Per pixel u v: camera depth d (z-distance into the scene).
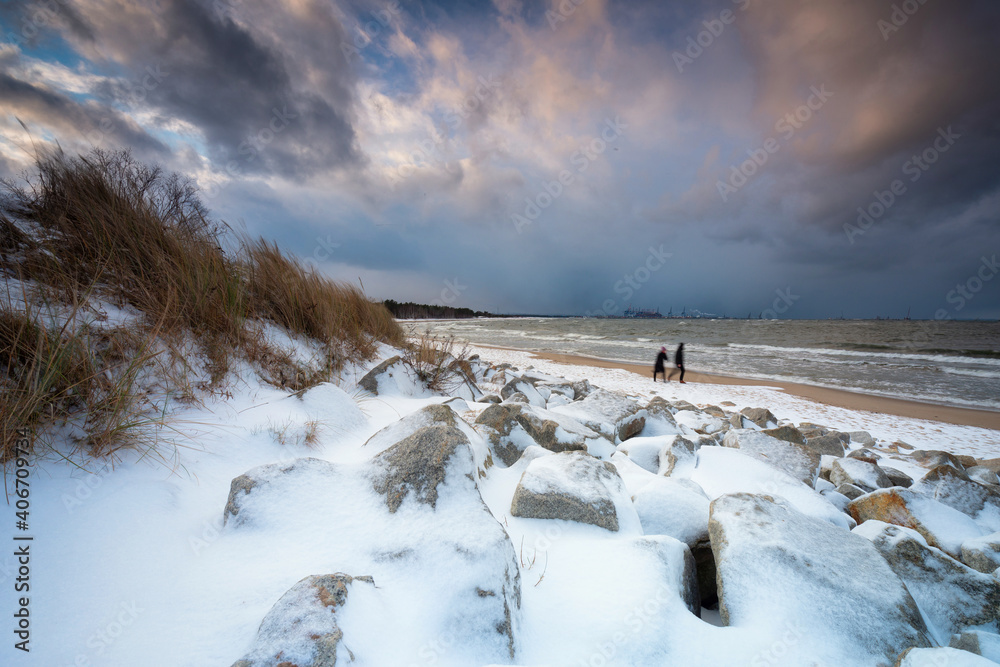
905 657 1.72
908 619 1.99
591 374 16.16
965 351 23.27
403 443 2.67
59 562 1.79
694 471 3.95
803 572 2.20
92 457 2.42
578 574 2.23
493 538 2.05
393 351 7.54
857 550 2.43
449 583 1.84
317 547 2.10
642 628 1.85
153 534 2.09
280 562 2.00
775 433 6.27
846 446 7.50
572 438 4.05
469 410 5.20
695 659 1.74
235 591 1.79
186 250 4.65
